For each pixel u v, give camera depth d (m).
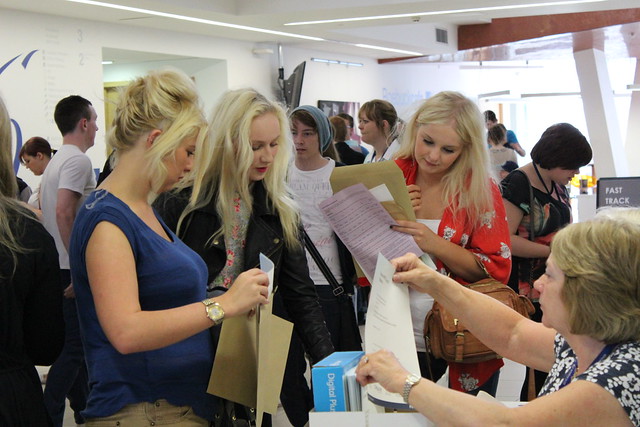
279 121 2.34
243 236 2.35
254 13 8.51
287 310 2.47
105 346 1.79
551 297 1.58
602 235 1.49
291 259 2.42
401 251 2.47
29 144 6.09
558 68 18.41
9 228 1.84
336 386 1.69
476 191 2.54
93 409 1.80
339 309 3.34
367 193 2.48
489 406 1.50
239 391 1.96
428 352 2.52
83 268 1.75
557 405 1.45
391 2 8.23
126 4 7.46
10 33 7.42
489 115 9.89
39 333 1.94
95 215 1.72
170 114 1.76
